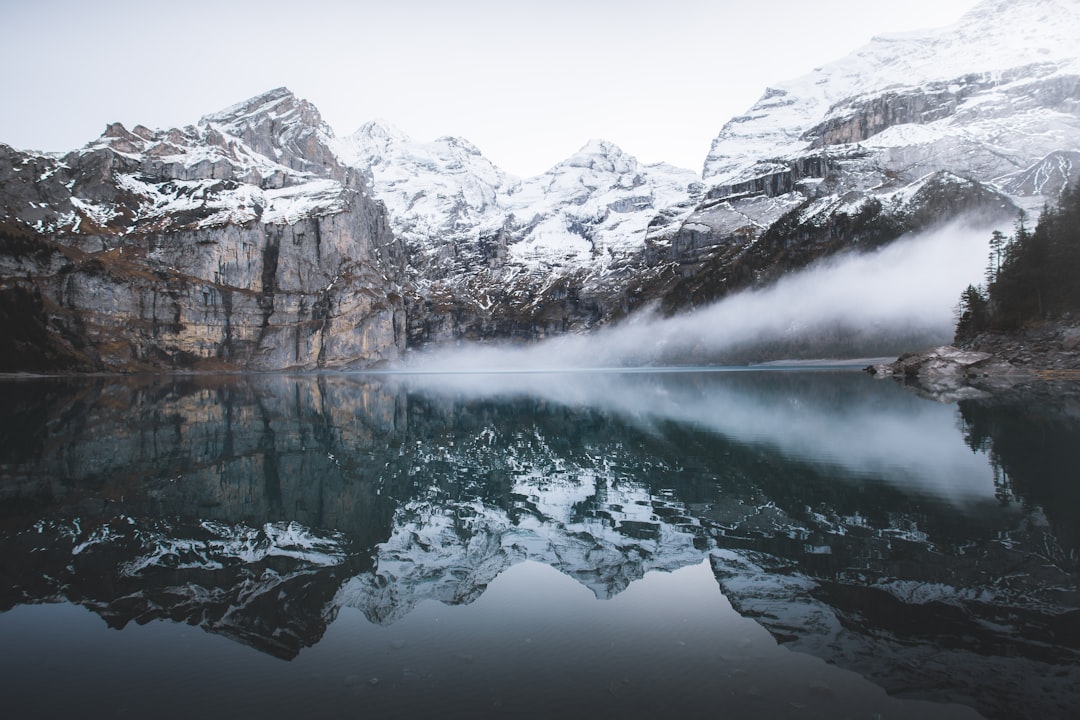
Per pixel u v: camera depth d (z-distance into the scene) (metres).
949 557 19.92
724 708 12.16
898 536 22.28
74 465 40.22
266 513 28.78
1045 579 17.86
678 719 11.83
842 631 15.23
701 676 13.46
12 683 13.60
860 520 24.48
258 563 21.86
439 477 37.19
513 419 68.94
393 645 15.45
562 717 11.98
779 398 83.94
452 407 85.75
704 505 28.28
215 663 14.55
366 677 13.81
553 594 18.67
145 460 42.25
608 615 16.94
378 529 26.25
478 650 15.06
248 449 47.75
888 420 54.50
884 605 16.56
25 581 19.95
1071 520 23.42
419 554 22.86
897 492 28.77
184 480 36.06
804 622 15.85
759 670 13.61
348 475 38.00
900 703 12.15
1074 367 93.44
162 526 26.45
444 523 27.08
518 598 18.39
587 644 15.24
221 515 28.39
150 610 17.72
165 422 65.88
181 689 13.33
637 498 30.39
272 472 38.75
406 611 17.61
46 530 25.59
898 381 109.06
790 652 14.37
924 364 113.75
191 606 18.03
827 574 19.02
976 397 71.44
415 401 97.12
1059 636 14.51
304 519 27.84
